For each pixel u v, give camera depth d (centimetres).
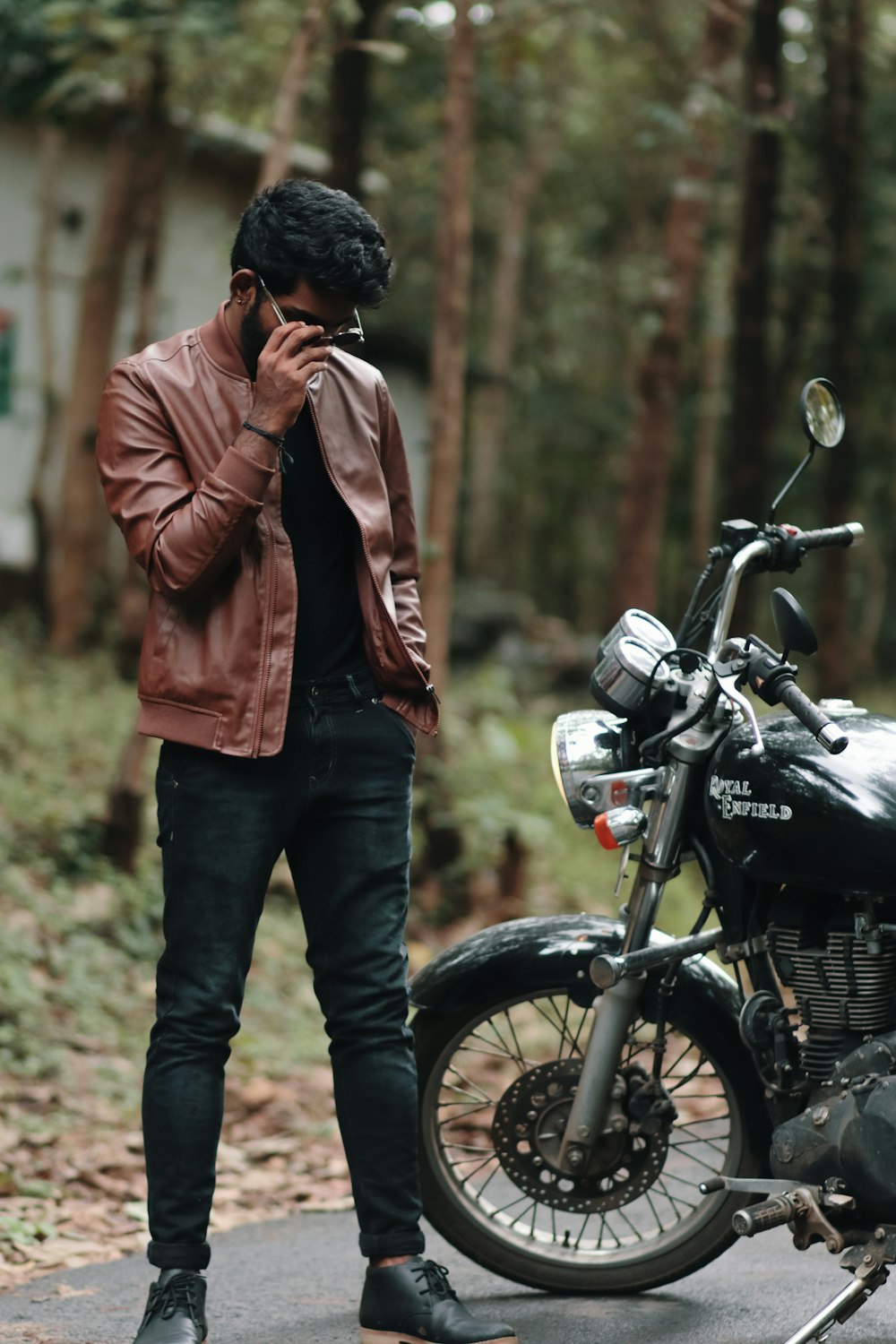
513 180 2720
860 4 1231
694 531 2439
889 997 360
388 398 380
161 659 349
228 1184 546
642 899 390
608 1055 398
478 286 3061
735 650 364
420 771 1012
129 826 903
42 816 934
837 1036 363
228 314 356
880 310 2155
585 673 2092
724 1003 408
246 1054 700
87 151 1802
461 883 1000
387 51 920
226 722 344
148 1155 348
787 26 1372
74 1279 437
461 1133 589
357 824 361
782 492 384
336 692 358
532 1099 413
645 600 1590
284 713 345
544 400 3191
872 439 2470
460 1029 417
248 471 333
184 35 1038
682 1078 421
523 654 2066
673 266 1502
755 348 1138
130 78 1264
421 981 416
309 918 367
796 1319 393
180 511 339
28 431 1783
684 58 1489
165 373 353
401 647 359
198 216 1858
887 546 3006
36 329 1792
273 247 334
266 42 1183
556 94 2153
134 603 1420
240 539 337
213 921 349
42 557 1681
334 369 368
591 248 2731
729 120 1163
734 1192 392
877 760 355
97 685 1381
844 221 1279
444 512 958
